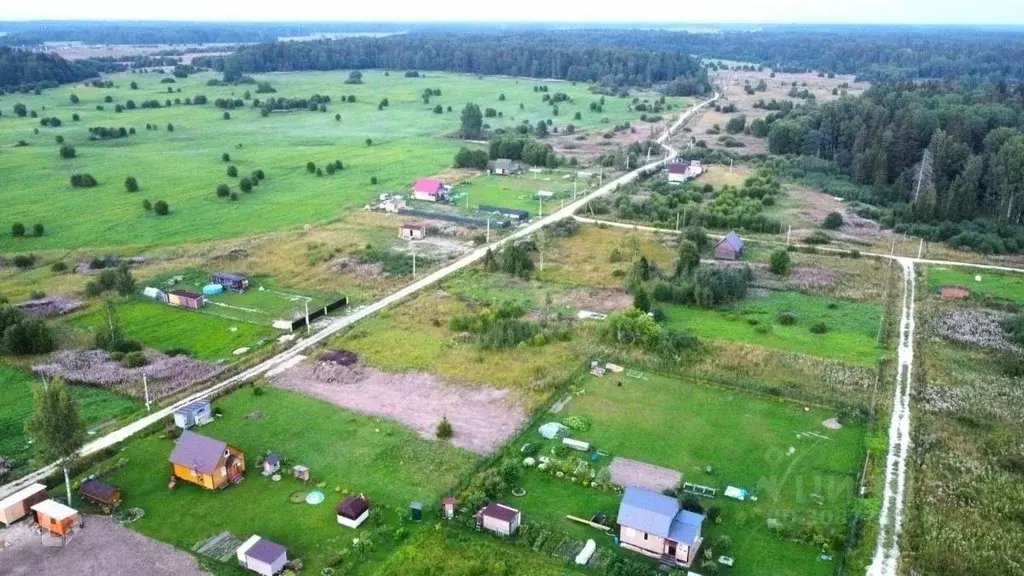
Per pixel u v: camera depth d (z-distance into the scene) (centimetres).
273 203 13925
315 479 5641
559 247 11625
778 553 4888
